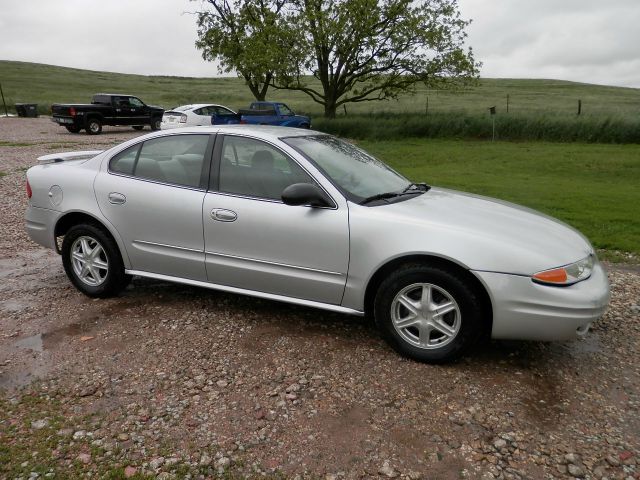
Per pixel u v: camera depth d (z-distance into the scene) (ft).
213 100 176.45
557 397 10.64
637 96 181.47
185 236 13.80
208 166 13.75
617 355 12.49
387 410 10.09
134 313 14.35
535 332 10.93
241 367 11.57
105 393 10.52
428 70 94.17
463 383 11.05
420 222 11.62
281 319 14.05
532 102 151.84
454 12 91.91
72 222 15.69
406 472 8.47
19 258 19.57
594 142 76.28
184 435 9.27
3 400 10.22
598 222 27.81
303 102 165.48
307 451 8.92
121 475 8.25
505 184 41.19
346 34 92.32
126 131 88.48
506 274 10.80
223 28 100.48
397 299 11.73
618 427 9.70
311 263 12.43
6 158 48.16
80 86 237.04
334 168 13.21
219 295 15.70
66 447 8.87
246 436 9.28
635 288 17.34
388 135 84.84
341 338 12.99
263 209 12.82
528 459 8.80
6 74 271.08
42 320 13.89
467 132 84.64
